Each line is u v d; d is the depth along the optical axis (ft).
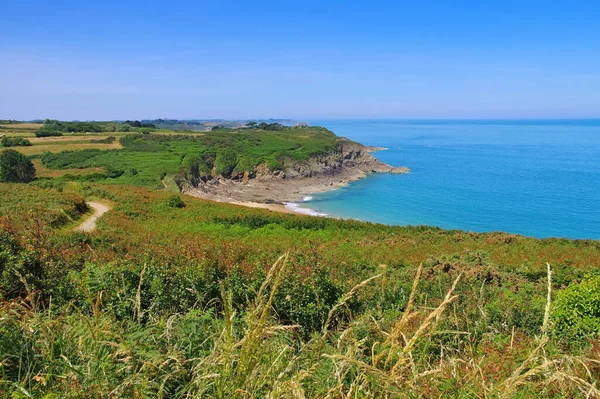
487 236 114.73
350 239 118.11
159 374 10.26
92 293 22.44
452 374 10.19
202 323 16.17
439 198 253.85
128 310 19.29
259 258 43.91
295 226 140.26
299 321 26.48
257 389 8.68
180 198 182.50
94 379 9.05
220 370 9.12
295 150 364.38
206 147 359.66
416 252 93.04
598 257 84.43
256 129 573.33
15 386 8.72
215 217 143.95
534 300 39.88
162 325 12.98
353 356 9.54
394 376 8.05
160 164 279.08
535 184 291.17
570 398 9.95
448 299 7.95
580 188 272.72
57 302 22.70
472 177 330.95
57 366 9.88
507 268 67.77
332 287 29.81
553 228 183.01
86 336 10.88
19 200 120.88
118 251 54.34
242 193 286.25
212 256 34.76
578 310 27.25
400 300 33.68
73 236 65.36
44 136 406.62
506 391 8.33
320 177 337.72
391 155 511.81
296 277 29.66
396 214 217.56
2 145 332.60
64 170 259.19
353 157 396.98
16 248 26.50
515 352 14.23
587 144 638.12
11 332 10.74
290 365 9.71
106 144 358.43
